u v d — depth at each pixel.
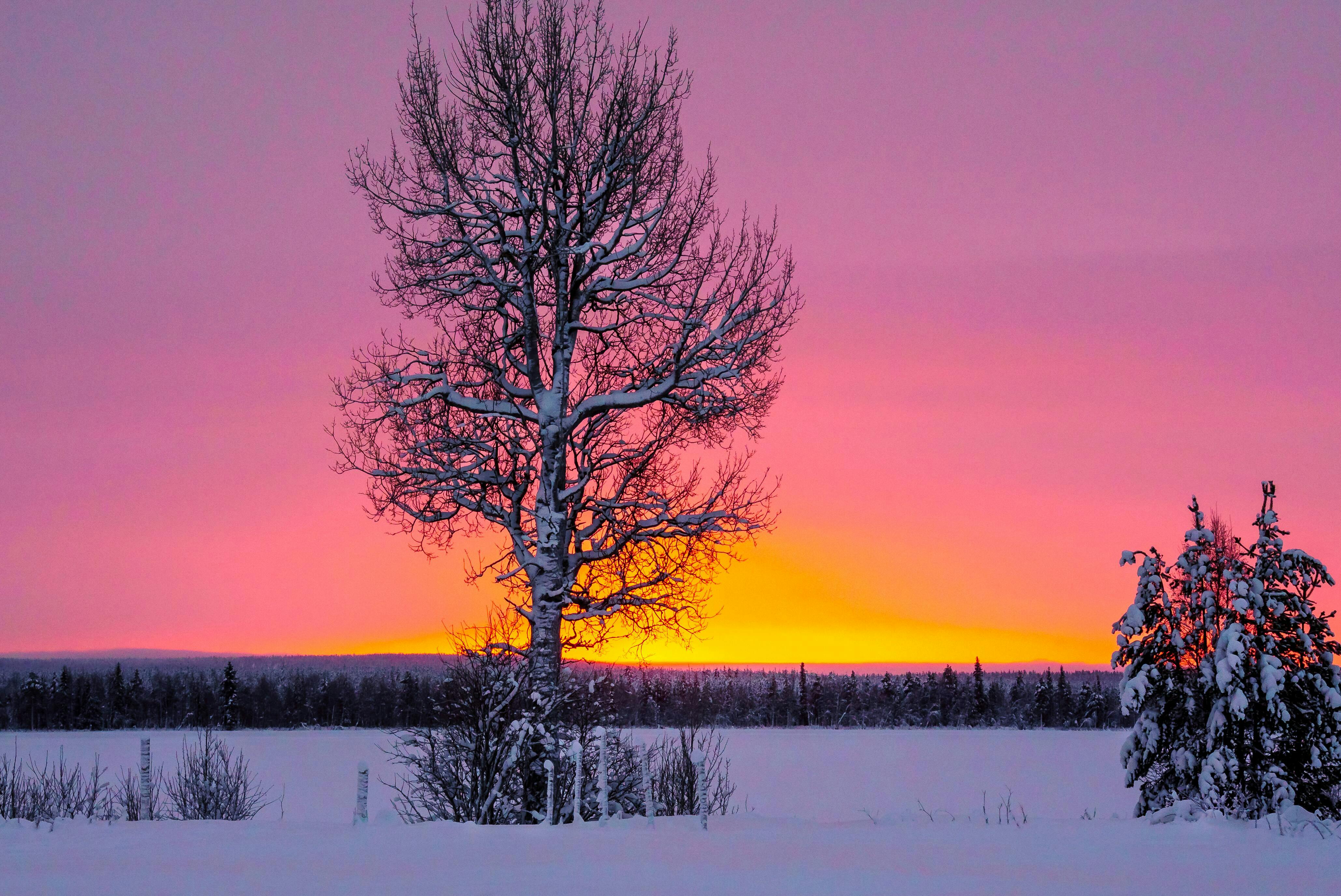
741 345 24.00
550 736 18.75
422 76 24.39
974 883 11.63
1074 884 11.58
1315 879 11.89
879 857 13.55
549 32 24.09
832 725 158.12
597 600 24.19
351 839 15.27
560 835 15.75
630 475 25.19
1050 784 59.97
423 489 24.09
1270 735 17.84
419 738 18.78
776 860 13.35
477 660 18.98
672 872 12.39
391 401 23.80
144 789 19.84
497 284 24.33
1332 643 18.25
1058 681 159.00
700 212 25.14
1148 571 18.88
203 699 135.25
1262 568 18.61
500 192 24.50
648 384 24.33
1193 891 11.20
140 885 11.55
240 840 15.19
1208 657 18.39
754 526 24.36
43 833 15.94
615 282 24.47
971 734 133.88
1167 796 18.61
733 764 77.50
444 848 14.42
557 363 24.28
